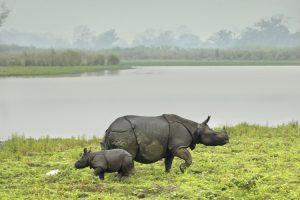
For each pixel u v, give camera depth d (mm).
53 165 43500
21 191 34031
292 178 37312
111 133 37844
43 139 58719
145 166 42750
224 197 31906
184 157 38844
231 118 94500
